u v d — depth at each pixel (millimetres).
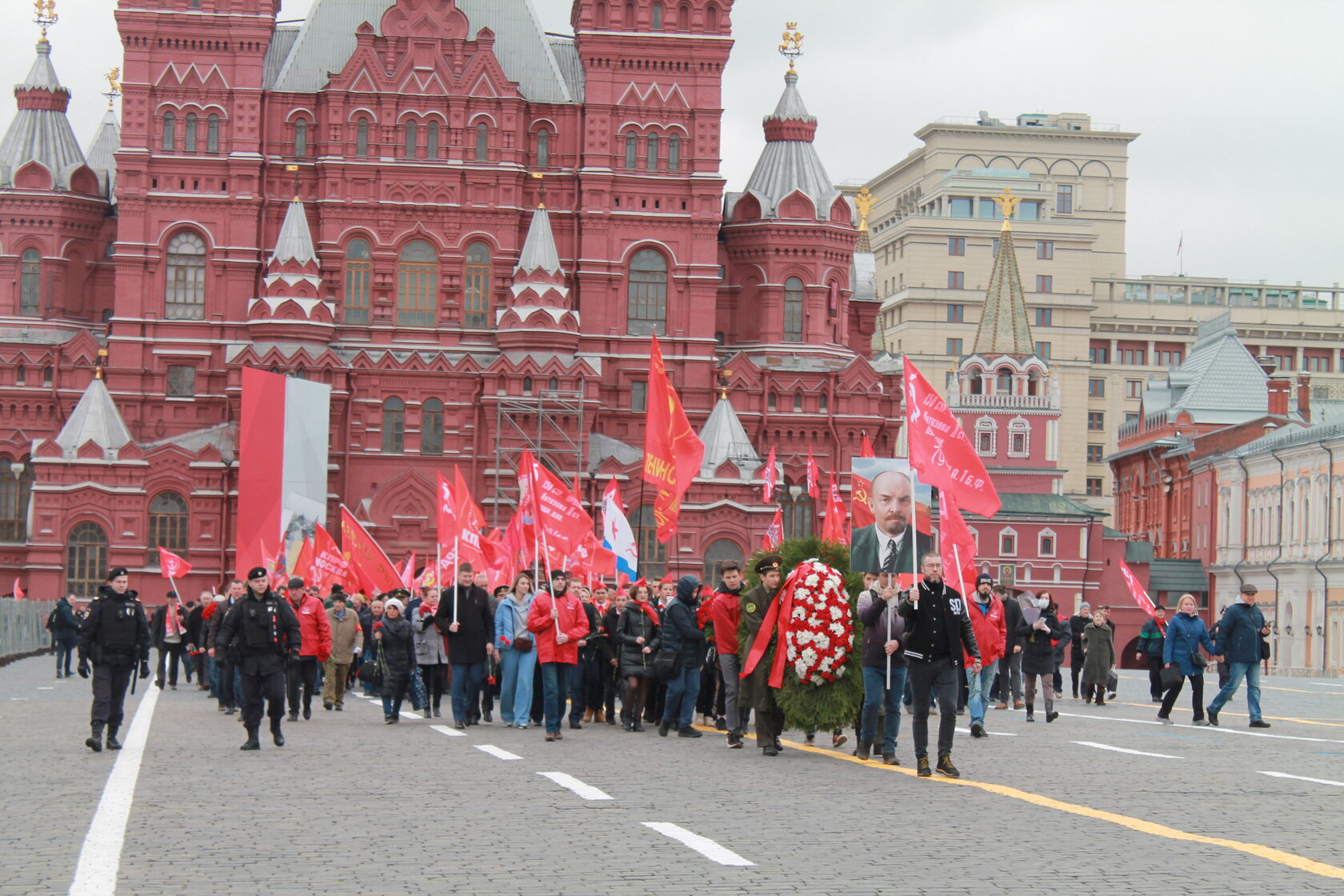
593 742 39469
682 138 128625
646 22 128500
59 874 20688
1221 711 52375
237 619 36406
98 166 148500
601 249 127250
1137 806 26859
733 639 37875
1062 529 160750
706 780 30484
